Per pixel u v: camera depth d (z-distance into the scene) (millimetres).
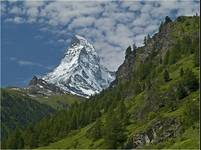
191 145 186250
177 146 194625
